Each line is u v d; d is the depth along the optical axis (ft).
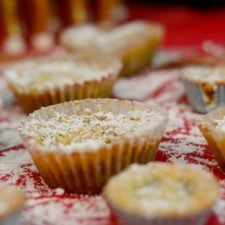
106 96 1.47
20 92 1.43
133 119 1.15
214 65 1.73
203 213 0.88
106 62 1.53
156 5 3.05
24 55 2.26
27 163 1.17
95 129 1.12
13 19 2.47
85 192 1.05
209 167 1.13
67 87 1.40
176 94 1.55
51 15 2.75
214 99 1.38
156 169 0.96
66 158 1.02
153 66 1.82
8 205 0.89
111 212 0.97
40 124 1.14
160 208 0.85
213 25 2.53
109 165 1.03
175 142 1.24
